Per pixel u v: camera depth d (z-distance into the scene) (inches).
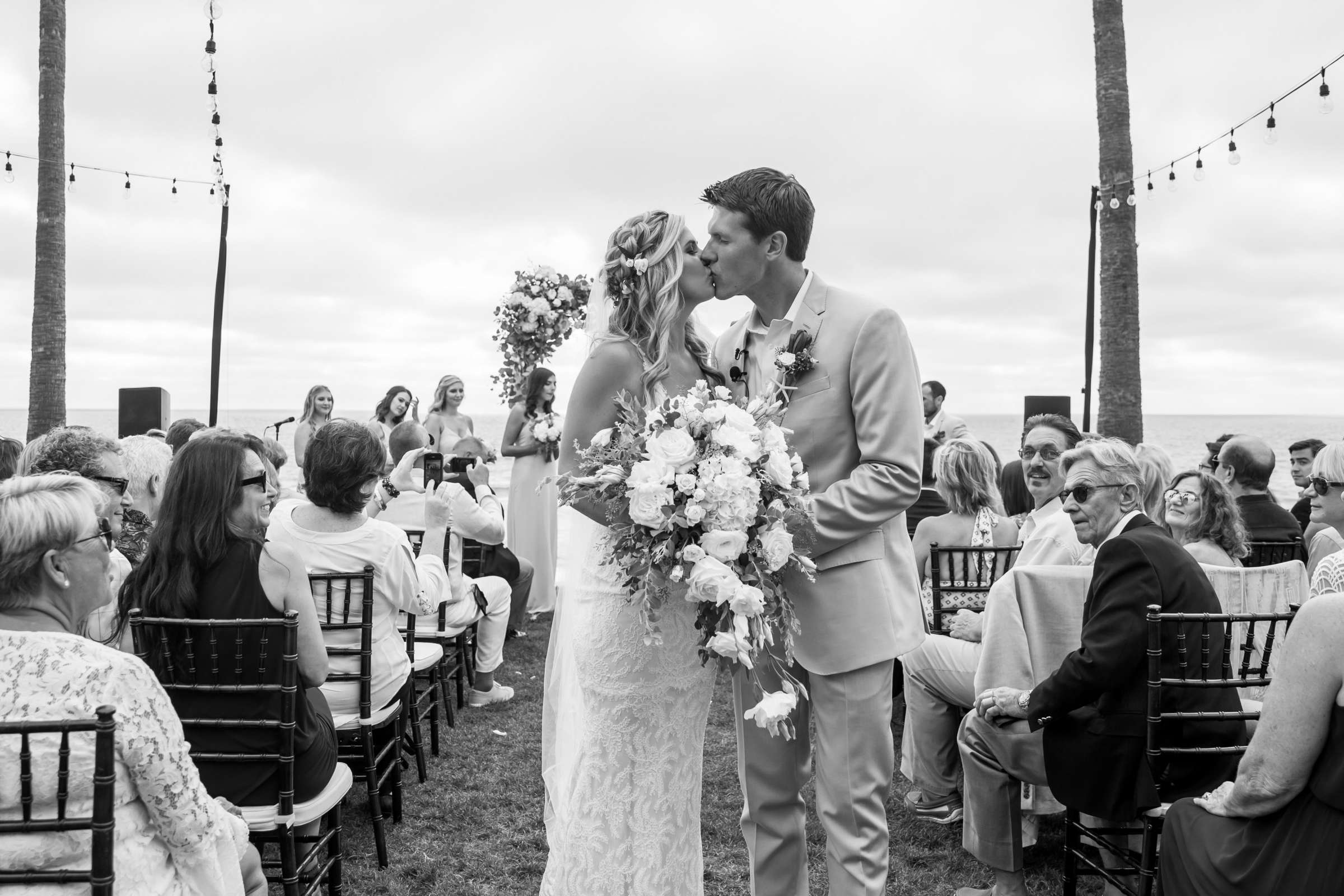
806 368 108.1
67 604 81.0
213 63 344.8
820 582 107.9
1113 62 367.2
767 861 117.5
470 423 356.5
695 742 111.9
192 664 112.8
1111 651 116.2
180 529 115.6
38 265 429.7
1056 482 170.7
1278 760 88.1
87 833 75.9
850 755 107.7
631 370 107.0
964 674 156.7
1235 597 147.6
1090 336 386.0
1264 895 89.2
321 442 155.9
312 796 120.6
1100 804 120.1
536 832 160.4
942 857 153.2
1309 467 284.2
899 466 104.5
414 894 139.3
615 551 97.7
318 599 155.3
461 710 231.3
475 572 245.4
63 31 425.7
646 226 108.5
